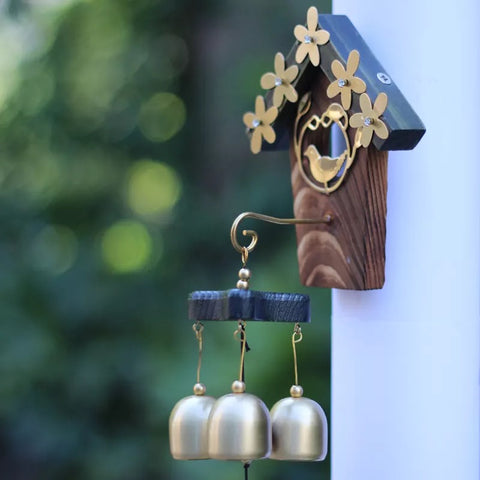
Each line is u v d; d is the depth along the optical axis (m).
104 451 10.02
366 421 3.89
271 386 8.42
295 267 9.30
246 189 10.03
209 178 10.40
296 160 4.11
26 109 10.94
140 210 10.70
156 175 10.69
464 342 3.72
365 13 3.90
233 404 3.48
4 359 10.31
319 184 3.99
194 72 10.58
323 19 3.88
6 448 10.27
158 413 9.38
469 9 3.75
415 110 3.79
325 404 8.41
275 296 3.41
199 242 10.24
